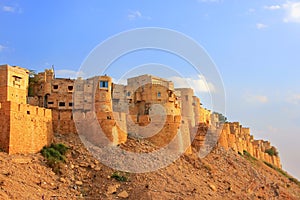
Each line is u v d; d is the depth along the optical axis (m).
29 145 51.94
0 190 38.62
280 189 75.12
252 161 96.12
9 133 49.03
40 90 65.44
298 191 87.25
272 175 91.62
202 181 58.88
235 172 73.50
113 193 47.72
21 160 47.62
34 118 53.72
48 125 56.44
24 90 62.62
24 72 63.22
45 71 66.25
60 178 47.91
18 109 51.06
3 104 50.12
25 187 41.94
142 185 49.75
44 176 46.91
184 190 52.12
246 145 110.31
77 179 49.44
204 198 51.28
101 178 50.34
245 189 65.19
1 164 44.91
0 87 58.78
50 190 44.41
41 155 52.09
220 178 65.00
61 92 65.12
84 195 46.50
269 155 129.50
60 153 54.25
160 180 52.94
